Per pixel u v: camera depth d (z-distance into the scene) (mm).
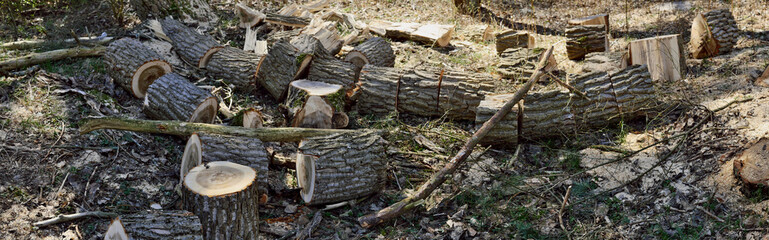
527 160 5734
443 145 5988
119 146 5355
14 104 5672
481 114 5770
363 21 9461
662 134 5785
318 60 6625
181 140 5680
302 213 4938
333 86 6180
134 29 7840
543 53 7305
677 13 9633
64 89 6070
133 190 4941
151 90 5840
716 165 5035
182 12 8141
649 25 9242
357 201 5129
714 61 7211
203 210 4223
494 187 5227
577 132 5957
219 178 4391
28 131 5320
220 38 7957
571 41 7891
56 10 8781
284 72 6445
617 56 7020
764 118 5391
